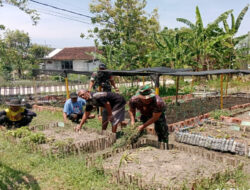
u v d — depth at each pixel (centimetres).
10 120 662
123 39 2850
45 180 402
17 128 625
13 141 573
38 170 438
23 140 542
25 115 683
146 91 465
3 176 398
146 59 2175
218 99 1324
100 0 2758
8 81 1522
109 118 604
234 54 2105
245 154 532
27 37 4216
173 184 349
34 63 3694
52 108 1038
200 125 743
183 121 784
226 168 403
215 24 1948
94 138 586
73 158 485
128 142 502
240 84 1948
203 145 590
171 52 2023
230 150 551
